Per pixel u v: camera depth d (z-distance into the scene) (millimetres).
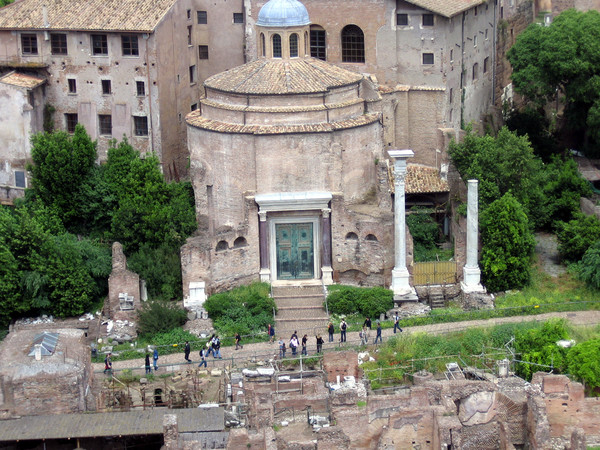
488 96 120000
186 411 81000
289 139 97188
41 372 80812
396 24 107625
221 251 97625
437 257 101125
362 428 77750
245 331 93375
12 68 108312
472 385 79188
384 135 108188
